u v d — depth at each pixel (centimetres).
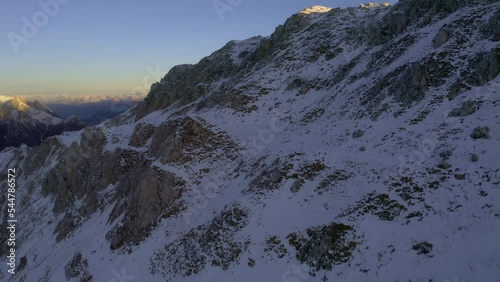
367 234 2261
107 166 5784
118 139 7044
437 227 2081
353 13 7506
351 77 5066
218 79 7994
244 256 2633
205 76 8519
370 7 7906
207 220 3284
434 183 2423
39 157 9262
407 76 3728
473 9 4166
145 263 3259
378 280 1947
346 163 3034
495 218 1936
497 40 3500
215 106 5875
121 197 4931
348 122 3922
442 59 3650
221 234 2925
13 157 10731
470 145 2606
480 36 3709
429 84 3525
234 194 3531
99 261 3662
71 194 6519
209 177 4047
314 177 3020
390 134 3209
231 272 2581
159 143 5103
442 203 2244
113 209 4803
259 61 7200
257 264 2525
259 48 7600
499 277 1549
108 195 5459
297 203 2856
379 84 4084
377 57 4894
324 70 5909
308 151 3350
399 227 2220
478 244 1816
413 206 2327
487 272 1609
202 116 5456
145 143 6116
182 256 3033
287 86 5850
